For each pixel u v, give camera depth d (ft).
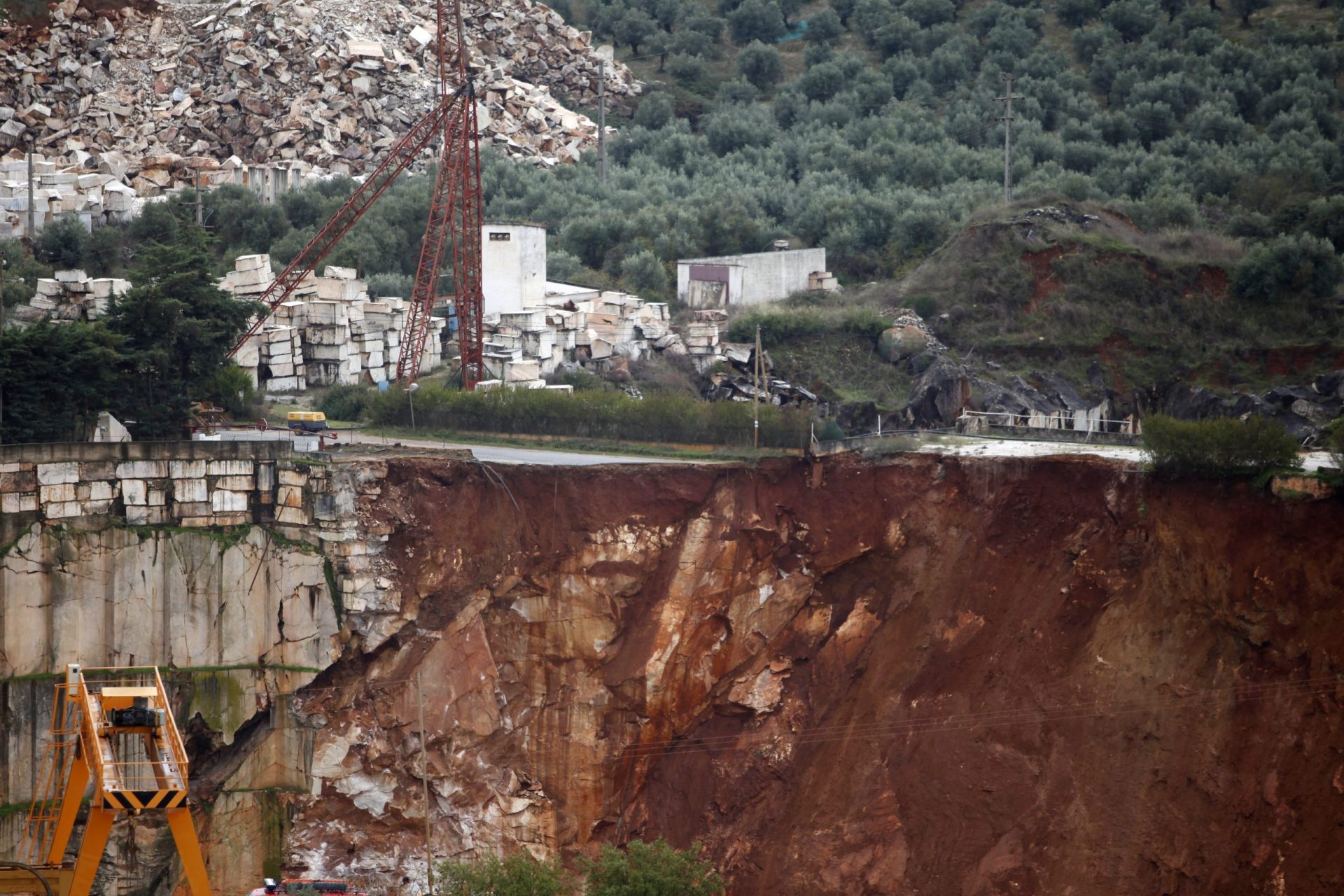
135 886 240.94
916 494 271.28
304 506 253.65
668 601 262.06
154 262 296.30
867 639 267.59
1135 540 260.21
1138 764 247.29
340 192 448.65
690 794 261.24
